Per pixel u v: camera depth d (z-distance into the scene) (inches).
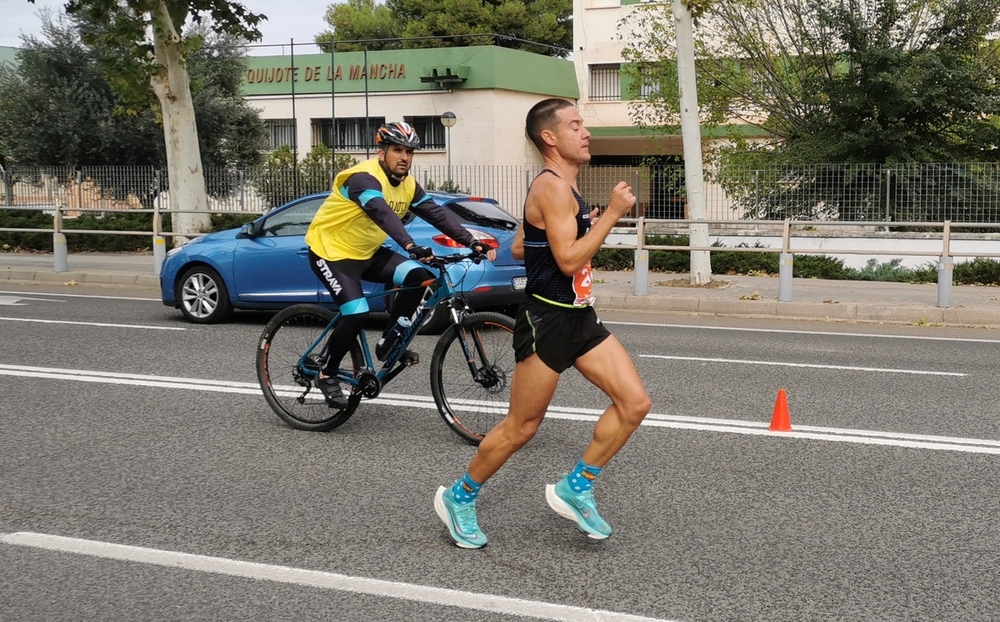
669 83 1000.9
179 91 869.8
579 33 1477.6
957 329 482.6
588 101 1486.2
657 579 168.7
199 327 458.0
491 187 1100.5
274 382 275.3
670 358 382.9
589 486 181.2
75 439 258.5
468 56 1354.6
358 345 268.1
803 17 961.5
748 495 213.6
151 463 237.6
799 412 289.9
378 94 1407.5
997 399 309.0
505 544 185.3
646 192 888.9
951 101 849.5
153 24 851.4
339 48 1795.0
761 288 593.0
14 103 1164.5
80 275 660.1
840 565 175.2
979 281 650.8
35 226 863.1
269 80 1460.4
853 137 849.5
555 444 255.0
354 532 191.3
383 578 169.2
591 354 176.6
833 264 672.4
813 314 521.7
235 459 241.3
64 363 360.8
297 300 456.1
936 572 172.2
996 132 864.9
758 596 161.9
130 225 862.5
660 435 263.4
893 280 657.0
